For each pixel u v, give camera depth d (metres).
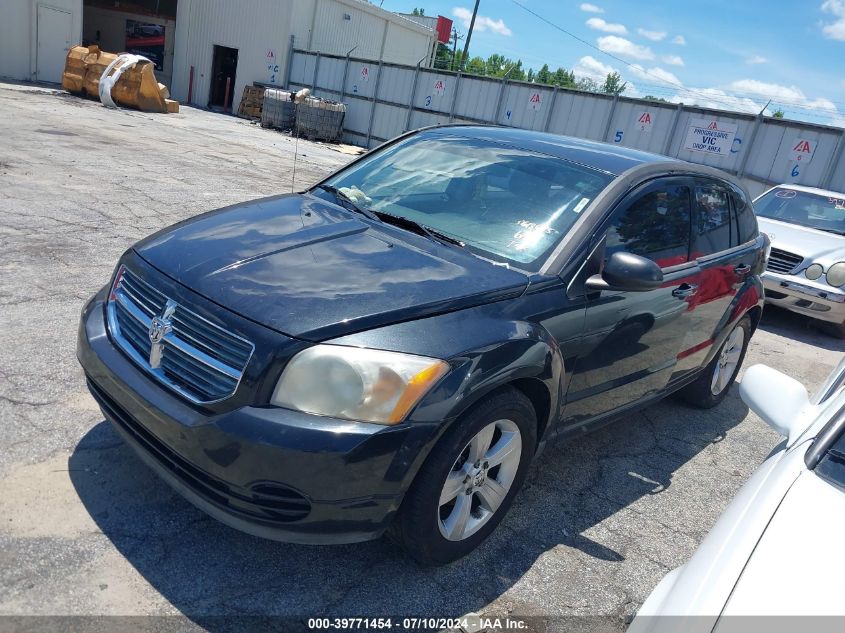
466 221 3.46
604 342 3.38
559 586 2.91
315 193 3.93
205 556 2.71
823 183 15.69
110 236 6.67
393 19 31.92
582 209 3.41
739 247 4.82
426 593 2.72
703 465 4.30
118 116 18.05
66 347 4.20
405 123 24.09
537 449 3.22
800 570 1.70
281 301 2.55
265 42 27.83
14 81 23.36
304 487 2.32
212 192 9.67
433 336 2.56
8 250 5.80
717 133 17.22
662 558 3.24
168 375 2.61
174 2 30.42
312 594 2.62
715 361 4.96
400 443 2.40
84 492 2.93
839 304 7.81
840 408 2.32
